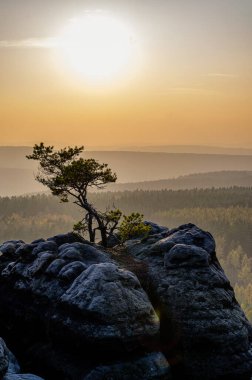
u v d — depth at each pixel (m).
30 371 24.39
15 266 29.58
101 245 33.91
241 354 24.39
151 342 23.39
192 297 25.33
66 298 23.89
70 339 23.06
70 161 32.94
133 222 33.81
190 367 23.78
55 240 30.97
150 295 26.02
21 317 26.89
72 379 22.22
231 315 25.20
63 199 32.81
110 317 22.38
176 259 27.03
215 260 28.97
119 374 21.98
